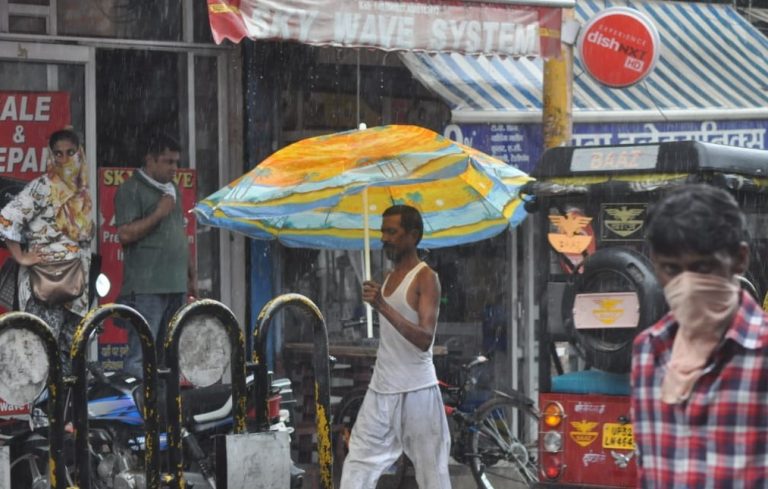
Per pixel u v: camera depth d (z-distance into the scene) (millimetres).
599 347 20141
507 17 26719
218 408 22766
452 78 31297
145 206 28109
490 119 30297
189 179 30406
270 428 19266
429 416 19891
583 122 32000
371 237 24688
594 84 33312
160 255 28359
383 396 19922
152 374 17656
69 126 28953
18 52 28516
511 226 24719
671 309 9547
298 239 24562
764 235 22922
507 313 33344
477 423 26875
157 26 30203
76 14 29266
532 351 33406
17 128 28453
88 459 17156
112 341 28594
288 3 24469
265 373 18531
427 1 25875
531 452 26953
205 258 30797
